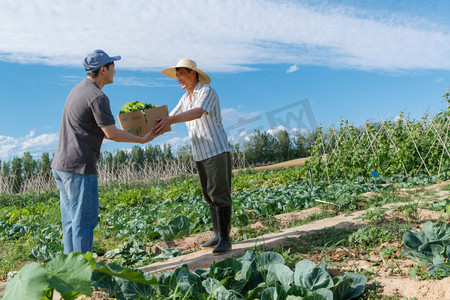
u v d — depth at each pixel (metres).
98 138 3.16
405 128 11.30
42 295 1.39
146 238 4.99
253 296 2.16
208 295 2.15
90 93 3.06
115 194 11.72
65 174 3.06
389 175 10.34
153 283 1.87
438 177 8.51
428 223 2.92
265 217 6.02
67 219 3.24
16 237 6.43
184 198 9.20
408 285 2.26
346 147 10.95
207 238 4.78
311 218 5.62
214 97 3.67
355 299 2.25
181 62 3.74
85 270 1.57
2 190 17.39
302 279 2.18
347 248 3.34
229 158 3.78
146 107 3.49
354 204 6.05
